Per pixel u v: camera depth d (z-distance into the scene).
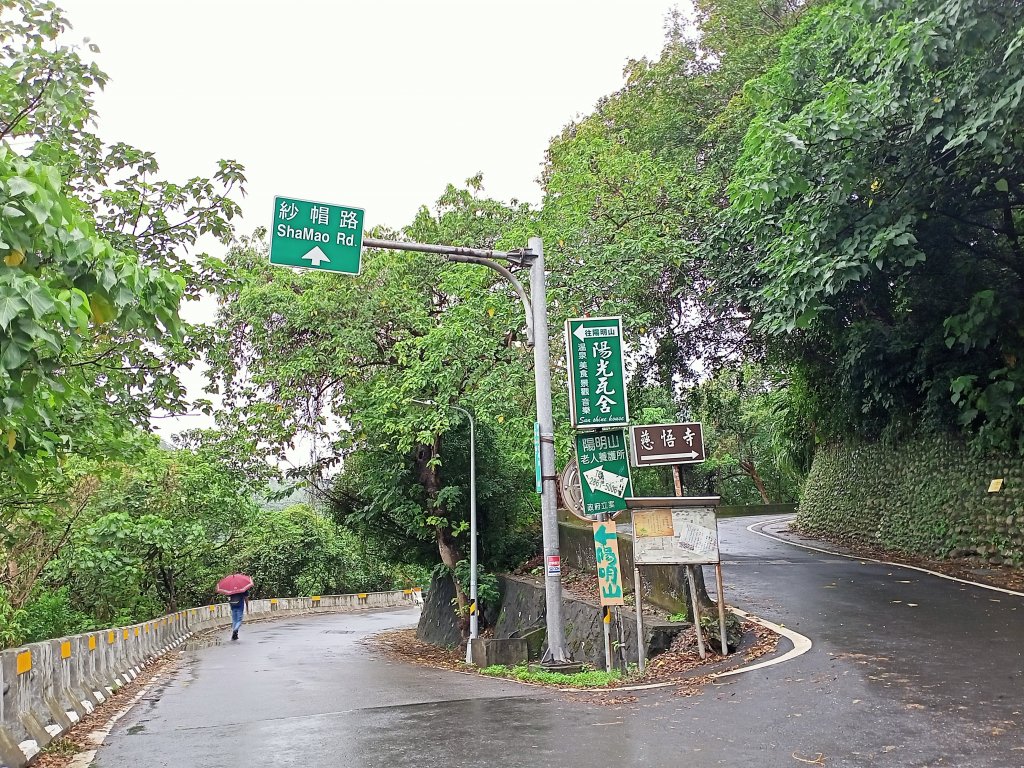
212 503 25.17
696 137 21.61
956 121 10.84
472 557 19.30
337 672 12.64
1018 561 13.42
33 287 3.97
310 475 21.02
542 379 11.13
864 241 11.94
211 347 10.58
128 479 22.61
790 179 11.74
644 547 9.26
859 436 20.66
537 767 4.98
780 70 14.83
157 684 11.98
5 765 5.90
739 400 33.19
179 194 9.16
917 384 16.64
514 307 16.50
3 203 4.10
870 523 19.50
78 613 23.47
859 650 8.06
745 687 7.16
